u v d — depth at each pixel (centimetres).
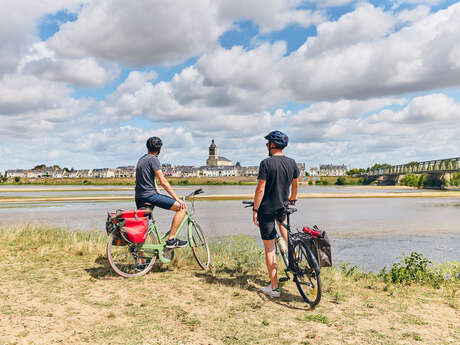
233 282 507
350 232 1895
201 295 444
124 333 324
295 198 485
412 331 351
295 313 394
